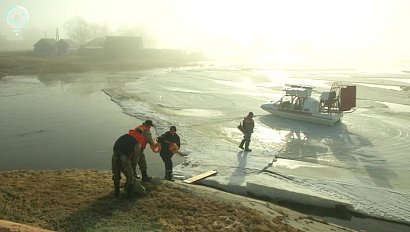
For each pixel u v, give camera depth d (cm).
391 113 2945
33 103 3391
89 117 2759
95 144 2044
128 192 911
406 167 1658
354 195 1327
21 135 2223
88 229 733
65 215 794
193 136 2167
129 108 3091
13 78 5750
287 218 963
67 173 1146
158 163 1706
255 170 1570
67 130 2361
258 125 2462
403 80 5934
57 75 6319
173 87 4522
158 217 812
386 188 1405
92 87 4594
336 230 966
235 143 2030
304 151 1889
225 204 930
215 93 3969
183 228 772
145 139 949
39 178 1069
